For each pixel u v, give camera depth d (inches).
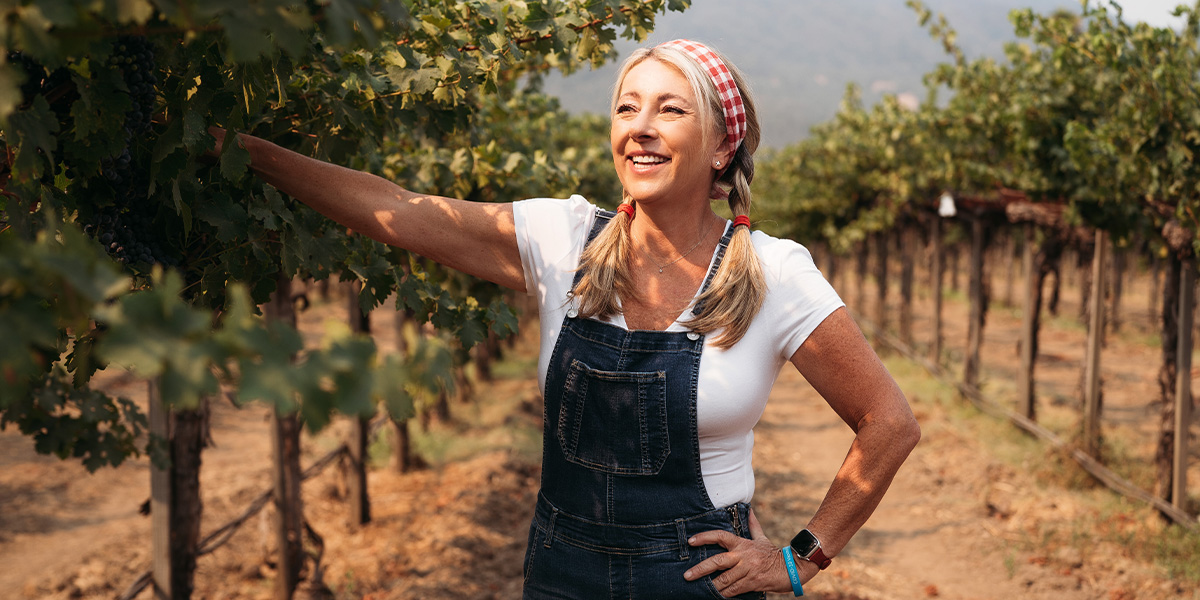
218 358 26.4
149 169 59.4
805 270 65.9
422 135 147.3
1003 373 546.6
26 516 283.0
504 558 235.6
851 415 66.8
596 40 87.1
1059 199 311.3
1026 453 334.3
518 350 644.1
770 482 317.1
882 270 684.7
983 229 449.1
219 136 63.1
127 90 50.4
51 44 30.1
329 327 28.8
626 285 66.6
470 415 418.0
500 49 82.4
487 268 71.8
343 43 31.7
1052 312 757.3
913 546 250.4
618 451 65.3
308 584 219.9
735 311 63.6
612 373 64.8
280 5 31.2
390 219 68.9
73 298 27.4
